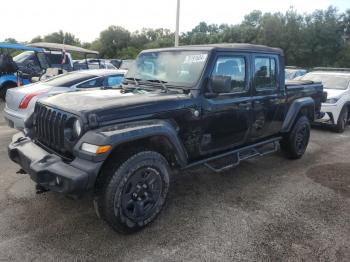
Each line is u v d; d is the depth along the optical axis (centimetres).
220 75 408
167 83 416
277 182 492
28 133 398
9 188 438
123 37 6500
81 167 304
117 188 317
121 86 456
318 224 371
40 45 1402
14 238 328
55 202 402
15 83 1216
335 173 536
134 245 323
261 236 343
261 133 502
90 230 346
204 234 345
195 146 401
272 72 507
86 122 311
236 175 517
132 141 331
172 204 409
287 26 4406
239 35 4656
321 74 995
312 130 899
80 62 1892
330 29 4359
